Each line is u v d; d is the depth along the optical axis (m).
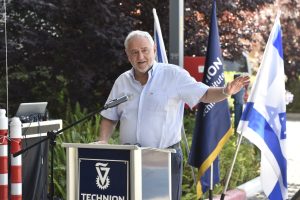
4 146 6.76
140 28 13.55
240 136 8.07
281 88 8.03
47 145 7.43
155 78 6.21
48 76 13.25
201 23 13.88
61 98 13.34
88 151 5.59
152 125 6.15
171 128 6.20
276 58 8.02
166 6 13.25
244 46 14.73
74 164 5.65
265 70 7.99
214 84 8.09
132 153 5.40
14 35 12.47
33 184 7.22
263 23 19.23
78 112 12.00
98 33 12.06
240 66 17.98
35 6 12.28
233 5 13.84
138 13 13.42
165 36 13.35
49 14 12.41
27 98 13.23
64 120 11.97
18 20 12.60
